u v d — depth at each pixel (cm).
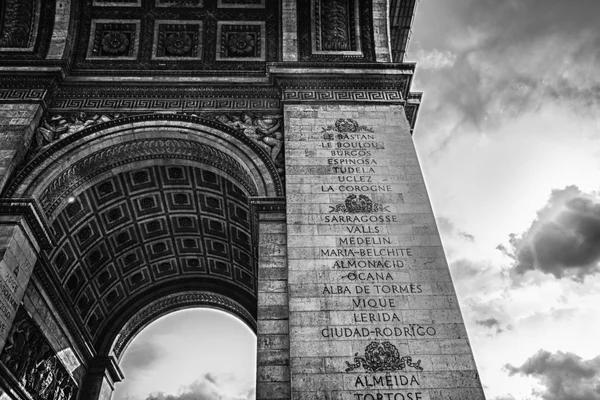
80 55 2327
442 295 1569
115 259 2652
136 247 2680
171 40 2405
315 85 2194
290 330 1474
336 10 2472
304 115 2088
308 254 1652
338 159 1936
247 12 2502
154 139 2105
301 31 2428
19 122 1984
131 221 2523
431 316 1522
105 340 2822
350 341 1459
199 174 2331
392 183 1870
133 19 2442
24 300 1944
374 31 2419
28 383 2052
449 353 1445
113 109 2138
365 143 1998
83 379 2670
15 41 2283
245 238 2564
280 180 1917
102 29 2412
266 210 1814
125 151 2117
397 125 2069
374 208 1791
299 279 1589
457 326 1499
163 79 2220
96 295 2689
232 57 2391
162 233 2672
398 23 2859
